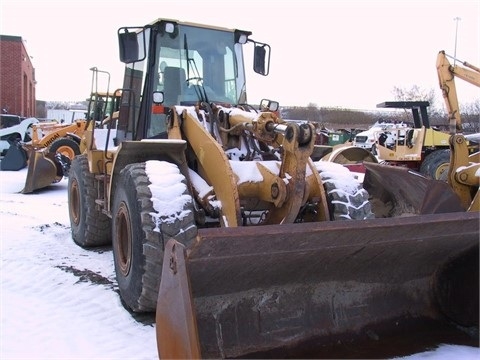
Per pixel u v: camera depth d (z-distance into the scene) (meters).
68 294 4.86
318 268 3.29
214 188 4.23
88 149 6.43
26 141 18.88
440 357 3.29
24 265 5.84
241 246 2.70
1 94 30.53
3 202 10.65
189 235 3.79
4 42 30.42
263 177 4.18
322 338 3.38
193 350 2.45
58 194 12.10
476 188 5.81
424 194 4.91
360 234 2.98
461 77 9.84
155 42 5.11
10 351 3.71
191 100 5.16
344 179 4.64
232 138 4.73
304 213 4.55
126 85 5.71
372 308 3.61
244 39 5.56
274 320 3.29
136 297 4.02
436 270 3.83
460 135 5.97
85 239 6.61
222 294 3.15
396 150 13.51
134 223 3.99
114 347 3.75
